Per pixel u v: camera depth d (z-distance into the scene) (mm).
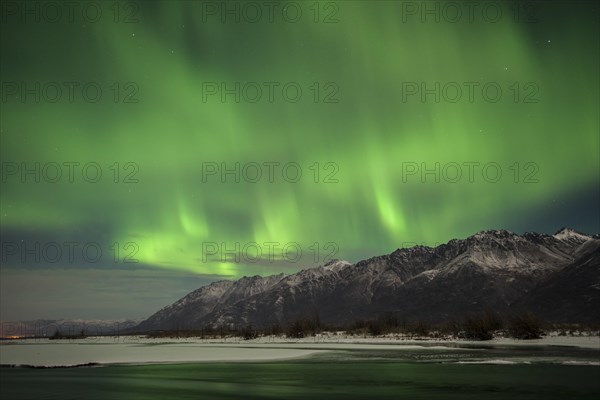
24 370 41938
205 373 38125
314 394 27578
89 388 30391
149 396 27344
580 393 26859
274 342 96875
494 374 34875
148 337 144250
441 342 80250
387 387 29750
